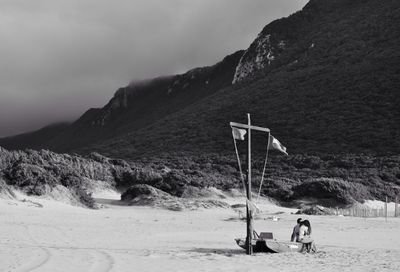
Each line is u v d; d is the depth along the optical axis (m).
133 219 38.59
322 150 109.62
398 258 16.45
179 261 15.07
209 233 27.97
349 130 119.25
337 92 143.12
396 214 50.84
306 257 16.78
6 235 22.67
